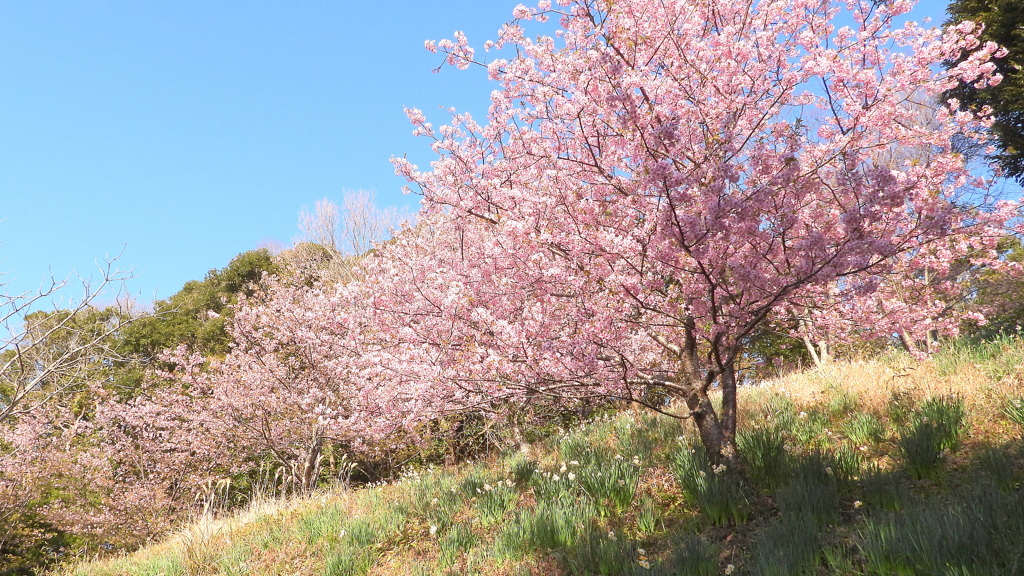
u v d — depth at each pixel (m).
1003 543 3.20
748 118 5.51
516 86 5.95
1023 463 4.51
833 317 6.59
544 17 5.87
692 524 4.94
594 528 5.23
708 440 5.71
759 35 5.24
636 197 5.56
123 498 14.84
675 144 4.73
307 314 10.77
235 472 15.47
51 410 14.96
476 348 5.67
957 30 5.28
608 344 5.68
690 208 5.23
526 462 7.26
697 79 5.88
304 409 12.59
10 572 14.05
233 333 14.59
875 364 8.85
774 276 5.27
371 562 5.80
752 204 4.56
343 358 9.06
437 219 7.71
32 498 14.68
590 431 9.35
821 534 4.05
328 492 9.82
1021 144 11.93
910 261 6.07
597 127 5.60
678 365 7.24
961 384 6.58
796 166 4.51
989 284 11.38
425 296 6.59
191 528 8.40
